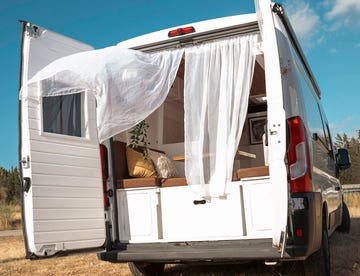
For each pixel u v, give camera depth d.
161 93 4.70
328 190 5.54
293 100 4.16
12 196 29.09
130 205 4.85
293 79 4.26
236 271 5.86
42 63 4.59
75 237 4.60
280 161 3.71
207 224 4.51
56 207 4.46
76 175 4.74
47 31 4.71
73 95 4.93
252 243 4.25
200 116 4.56
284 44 4.20
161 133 6.10
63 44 4.90
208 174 4.43
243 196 4.37
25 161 4.29
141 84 4.60
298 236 3.87
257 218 4.31
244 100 4.41
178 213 4.65
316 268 4.47
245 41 4.51
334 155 7.55
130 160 5.20
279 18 4.31
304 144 4.01
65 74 4.48
